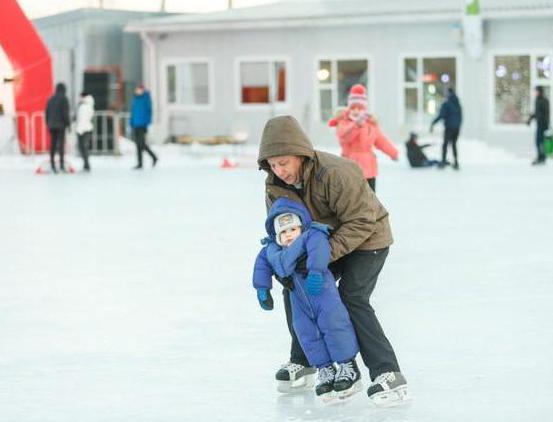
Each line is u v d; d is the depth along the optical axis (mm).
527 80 30453
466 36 29875
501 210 15148
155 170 25688
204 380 5949
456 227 13078
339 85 32844
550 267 9758
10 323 7613
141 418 5230
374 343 5336
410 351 6516
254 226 13578
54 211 15789
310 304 5328
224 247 11570
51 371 6207
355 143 13188
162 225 13797
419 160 25344
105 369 6234
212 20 33750
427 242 11648
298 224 5273
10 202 17297
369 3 34719
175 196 18219
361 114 13055
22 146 31516
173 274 9758
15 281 9492
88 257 10969
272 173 5375
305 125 33188
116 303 8344
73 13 36156
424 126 31641
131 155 31344
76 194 18781
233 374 6074
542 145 26156
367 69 32344
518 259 10289
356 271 5352
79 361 6445
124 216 14977
